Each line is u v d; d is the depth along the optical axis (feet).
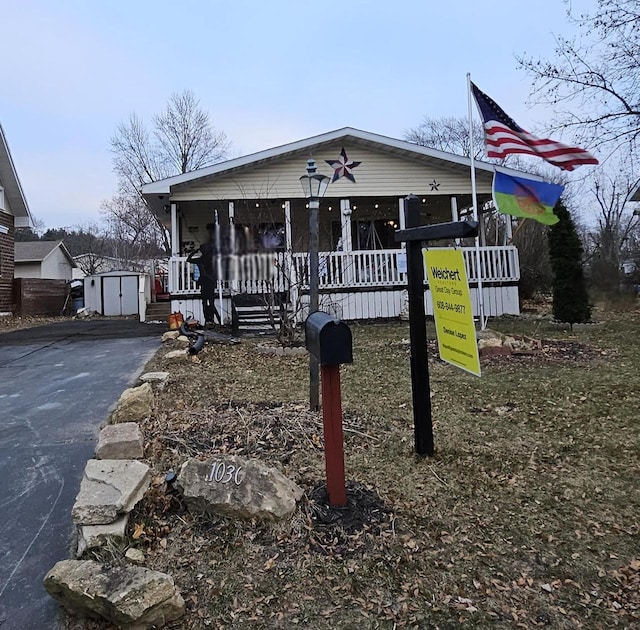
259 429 11.94
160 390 16.21
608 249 51.31
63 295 63.52
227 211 39.37
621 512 8.30
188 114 101.04
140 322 45.93
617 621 5.74
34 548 7.17
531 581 6.49
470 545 7.33
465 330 9.59
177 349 25.41
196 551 7.06
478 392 16.17
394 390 16.51
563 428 12.59
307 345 8.80
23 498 8.73
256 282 33.42
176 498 8.23
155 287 63.67
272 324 26.35
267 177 39.17
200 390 16.33
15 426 12.85
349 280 37.96
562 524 7.93
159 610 5.54
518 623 5.72
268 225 36.40
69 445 11.35
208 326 34.50
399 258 38.75
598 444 11.45
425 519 8.05
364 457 10.66
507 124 29.48
